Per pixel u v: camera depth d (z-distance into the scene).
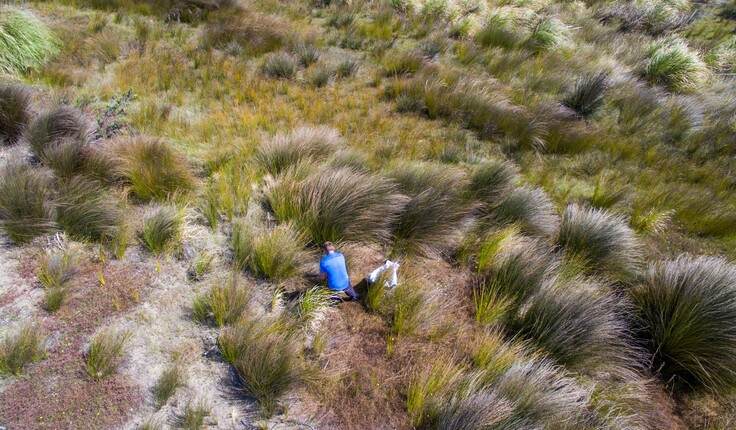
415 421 4.33
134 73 9.11
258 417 4.25
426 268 5.91
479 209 6.71
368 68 10.52
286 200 6.22
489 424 4.06
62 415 4.10
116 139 6.96
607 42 13.04
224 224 6.09
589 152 8.58
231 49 10.37
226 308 4.96
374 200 6.15
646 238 6.81
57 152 6.35
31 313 4.84
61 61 9.15
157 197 6.30
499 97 9.43
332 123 8.41
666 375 5.05
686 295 5.17
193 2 11.86
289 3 13.05
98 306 4.99
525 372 4.49
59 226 5.71
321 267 5.14
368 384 4.59
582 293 5.16
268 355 4.45
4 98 7.14
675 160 8.51
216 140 7.64
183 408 4.25
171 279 5.38
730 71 12.02
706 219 7.08
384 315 5.25
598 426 4.28
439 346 5.01
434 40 11.68
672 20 14.54
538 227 6.45
